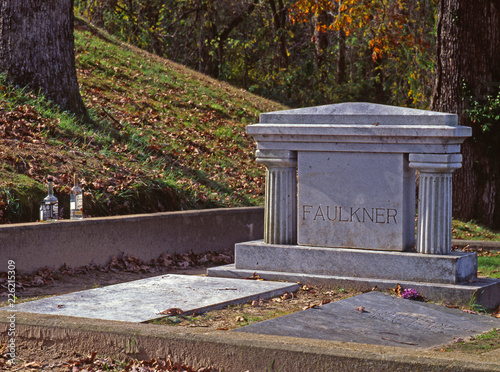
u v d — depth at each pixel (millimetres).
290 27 38000
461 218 15930
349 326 5934
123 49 23375
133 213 10664
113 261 8914
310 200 7934
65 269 8273
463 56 15672
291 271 7922
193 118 18188
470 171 15883
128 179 11250
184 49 37094
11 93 12875
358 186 7707
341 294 7297
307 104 33562
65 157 11023
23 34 13344
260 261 8094
